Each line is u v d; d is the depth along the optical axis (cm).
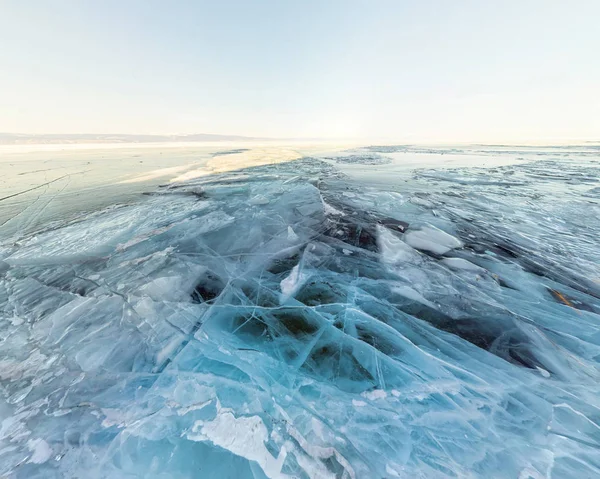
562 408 155
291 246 361
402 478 129
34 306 251
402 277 287
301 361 193
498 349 198
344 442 143
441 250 344
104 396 169
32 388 174
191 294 267
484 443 141
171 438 145
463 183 733
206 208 508
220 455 138
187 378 179
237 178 780
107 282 283
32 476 132
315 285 278
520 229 406
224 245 364
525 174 853
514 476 127
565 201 536
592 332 210
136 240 378
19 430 151
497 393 166
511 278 282
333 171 922
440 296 255
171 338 213
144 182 747
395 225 425
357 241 374
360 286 274
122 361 193
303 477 129
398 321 228
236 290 273
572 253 332
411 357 194
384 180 775
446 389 170
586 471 128
